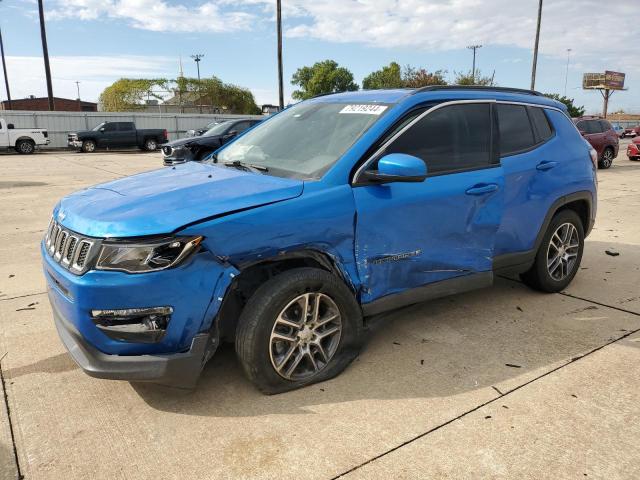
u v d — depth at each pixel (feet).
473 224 12.59
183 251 8.74
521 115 14.34
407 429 9.29
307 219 9.91
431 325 13.74
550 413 9.79
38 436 9.09
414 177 10.55
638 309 14.96
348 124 11.94
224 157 13.37
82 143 92.48
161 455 8.61
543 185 14.30
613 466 8.40
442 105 12.41
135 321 8.75
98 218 9.15
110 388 10.62
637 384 10.83
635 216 29.37
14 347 12.44
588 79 251.60
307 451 8.70
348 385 10.71
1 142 85.76
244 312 9.81
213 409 9.85
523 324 13.83
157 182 11.10
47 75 103.60
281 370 10.18
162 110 166.20
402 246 11.35
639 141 68.64
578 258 16.43
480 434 9.16
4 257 20.36
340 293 10.55
